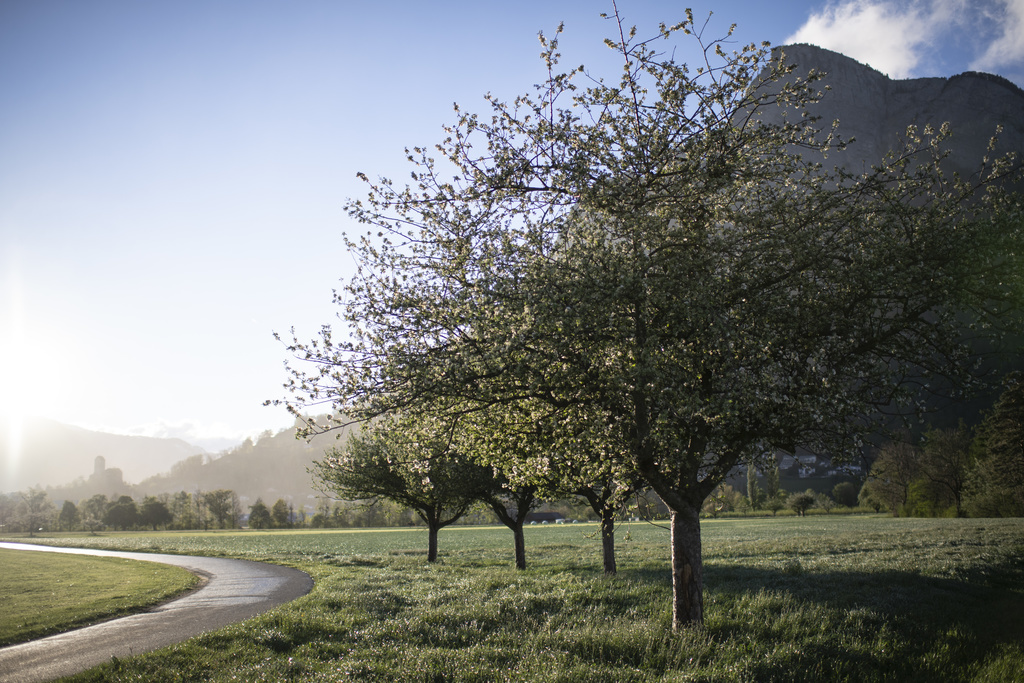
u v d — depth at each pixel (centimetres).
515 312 982
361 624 1478
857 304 1063
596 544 4997
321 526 15638
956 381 1030
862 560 2636
